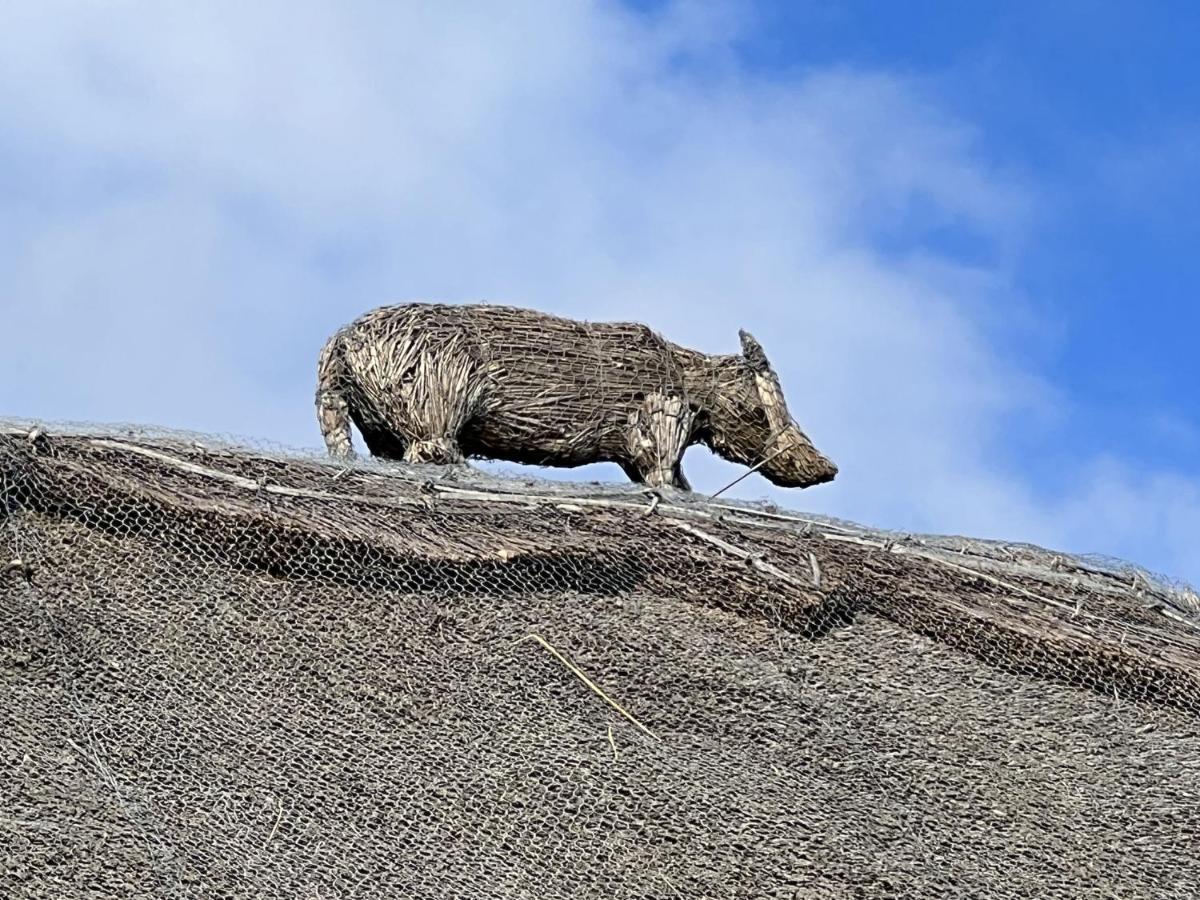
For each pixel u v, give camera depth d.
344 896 7.90
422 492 10.39
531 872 8.27
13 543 9.23
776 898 8.30
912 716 9.70
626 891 8.24
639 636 9.73
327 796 8.38
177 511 9.52
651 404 12.22
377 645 9.27
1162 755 9.81
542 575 9.94
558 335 12.05
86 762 8.20
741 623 10.05
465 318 11.84
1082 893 8.77
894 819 8.94
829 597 10.19
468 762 8.73
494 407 11.81
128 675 8.73
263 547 9.52
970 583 10.95
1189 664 10.45
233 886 7.74
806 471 12.92
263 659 9.03
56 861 7.55
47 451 9.70
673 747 9.09
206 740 8.50
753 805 8.76
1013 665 10.20
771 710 9.47
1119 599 11.39
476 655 9.38
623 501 10.65
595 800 8.62
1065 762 9.62
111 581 9.20
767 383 12.94
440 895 8.02
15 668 8.59
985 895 8.59
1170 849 9.12
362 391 11.66
